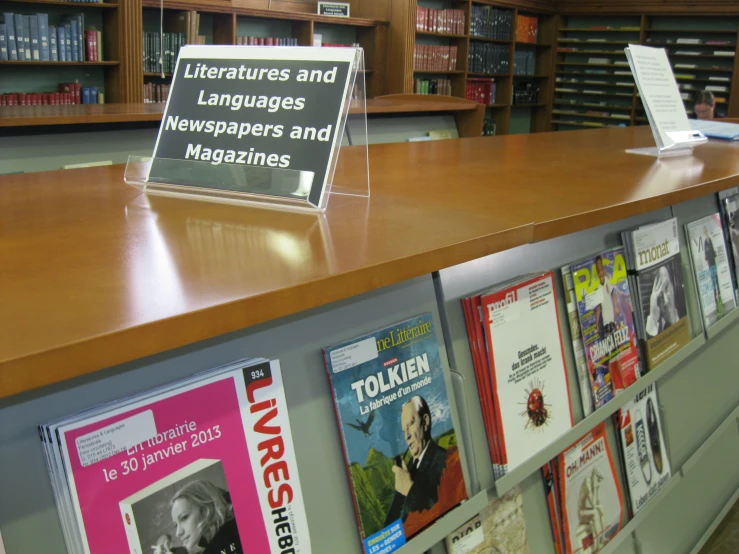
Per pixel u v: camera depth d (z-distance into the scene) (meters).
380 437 1.01
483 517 1.21
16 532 0.68
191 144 1.21
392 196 1.25
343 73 1.10
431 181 1.45
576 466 1.46
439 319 1.17
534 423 1.30
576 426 1.41
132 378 0.77
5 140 2.90
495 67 9.41
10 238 0.89
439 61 8.49
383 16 7.70
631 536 1.76
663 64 2.21
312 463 0.94
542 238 1.08
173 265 0.78
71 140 3.12
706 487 2.25
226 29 6.34
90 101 5.64
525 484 1.37
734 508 2.56
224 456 0.81
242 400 0.82
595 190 1.40
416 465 1.05
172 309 0.64
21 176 1.38
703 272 2.01
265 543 0.84
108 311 0.63
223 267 0.78
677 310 1.80
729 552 2.32
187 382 0.78
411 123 4.72
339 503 0.96
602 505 1.53
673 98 2.19
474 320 1.20
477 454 1.21
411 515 1.03
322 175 1.08
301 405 0.94
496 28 9.24
